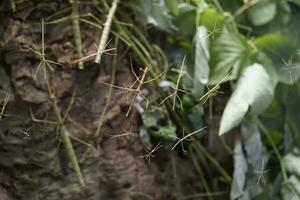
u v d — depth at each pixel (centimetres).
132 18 69
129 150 65
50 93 62
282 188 71
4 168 64
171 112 69
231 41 70
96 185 64
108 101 64
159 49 70
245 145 71
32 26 63
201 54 67
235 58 69
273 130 75
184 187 70
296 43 76
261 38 72
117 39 65
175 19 73
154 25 71
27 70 62
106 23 63
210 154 73
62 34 63
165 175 68
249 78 67
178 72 70
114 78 65
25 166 63
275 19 76
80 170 63
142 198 65
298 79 73
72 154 62
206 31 68
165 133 67
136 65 67
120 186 65
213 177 73
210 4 74
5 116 63
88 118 64
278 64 73
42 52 62
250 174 71
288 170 72
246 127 71
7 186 64
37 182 63
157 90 68
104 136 64
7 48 62
